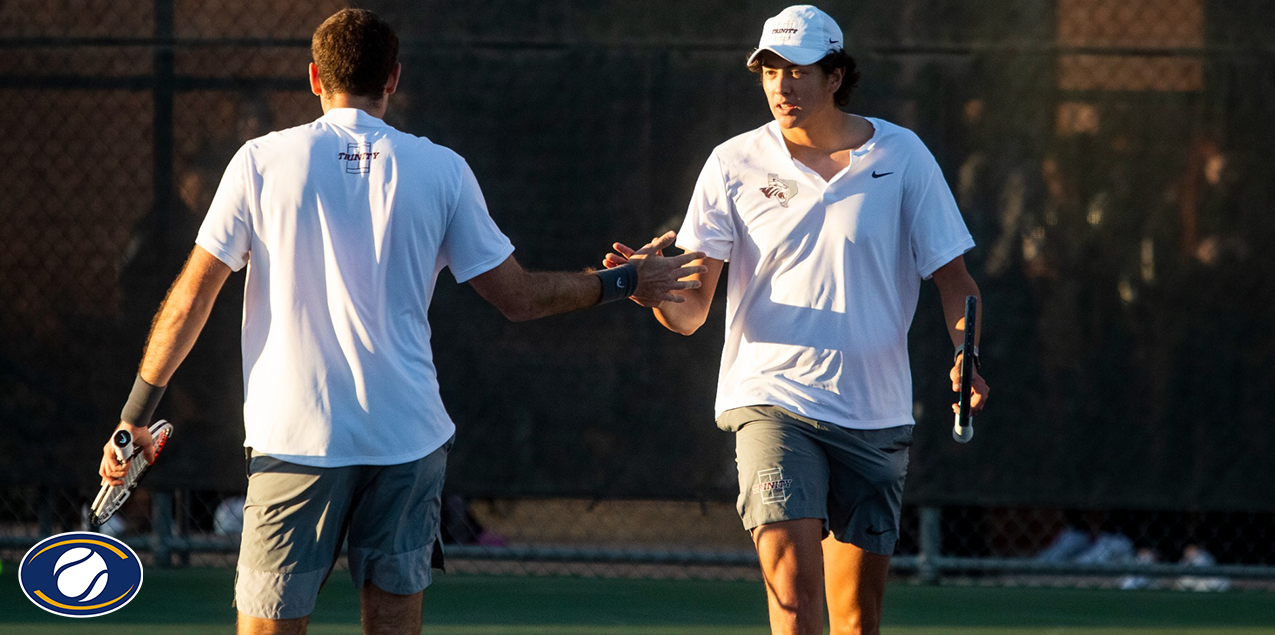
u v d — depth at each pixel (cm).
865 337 1125
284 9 1845
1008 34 1795
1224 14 1778
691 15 1819
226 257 935
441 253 988
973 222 1808
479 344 1839
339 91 968
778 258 1131
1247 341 1789
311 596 945
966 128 1802
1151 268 1794
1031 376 1811
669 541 2264
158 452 1028
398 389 936
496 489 1844
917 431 1823
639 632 1636
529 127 1836
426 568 970
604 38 1827
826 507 1129
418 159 948
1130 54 1789
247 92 1852
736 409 1155
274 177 930
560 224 1838
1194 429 1797
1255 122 1780
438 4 1838
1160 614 1747
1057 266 1802
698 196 1173
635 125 1828
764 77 1135
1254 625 1695
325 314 928
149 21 1853
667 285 1112
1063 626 1681
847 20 1805
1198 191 1789
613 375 1836
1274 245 1781
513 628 1650
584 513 2306
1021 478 1814
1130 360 1800
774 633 1106
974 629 1662
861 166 1127
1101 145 1794
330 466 925
